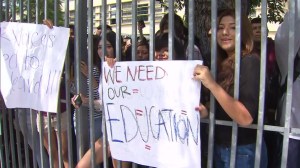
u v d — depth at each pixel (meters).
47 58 3.09
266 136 2.69
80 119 3.04
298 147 2.38
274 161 2.60
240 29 2.14
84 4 3.02
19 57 3.31
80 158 3.09
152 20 2.46
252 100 2.16
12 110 4.00
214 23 2.22
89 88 2.87
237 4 2.13
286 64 2.35
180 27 3.04
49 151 3.35
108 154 2.94
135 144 2.54
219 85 2.23
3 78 3.46
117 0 2.63
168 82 2.34
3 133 4.04
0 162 4.19
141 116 2.49
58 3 3.09
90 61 2.84
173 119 2.34
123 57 3.20
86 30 3.08
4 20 3.80
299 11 2.21
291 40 2.01
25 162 3.99
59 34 3.02
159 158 2.43
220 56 2.46
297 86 2.35
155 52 2.63
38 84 3.16
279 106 2.46
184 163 2.33
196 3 4.18
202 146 2.58
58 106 3.18
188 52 2.36
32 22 3.52
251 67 2.18
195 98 2.23
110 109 2.66
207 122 2.36
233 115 2.13
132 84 2.51
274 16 6.13
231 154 2.25
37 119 3.68
